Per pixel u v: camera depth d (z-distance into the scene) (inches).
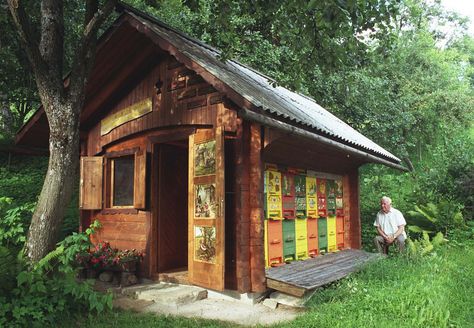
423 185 603.8
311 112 394.6
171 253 334.0
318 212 379.6
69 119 244.2
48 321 207.0
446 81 918.4
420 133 871.7
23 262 221.9
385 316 208.2
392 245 402.9
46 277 219.1
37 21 412.8
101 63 318.3
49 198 238.2
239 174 269.9
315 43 266.4
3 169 559.5
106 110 361.4
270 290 272.7
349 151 328.5
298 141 312.5
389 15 243.0
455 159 595.8
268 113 238.5
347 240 431.8
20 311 198.5
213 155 271.0
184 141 320.5
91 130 375.2
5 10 275.7
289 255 325.7
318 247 373.7
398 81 847.1
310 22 257.8
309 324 203.6
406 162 837.2
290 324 207.8
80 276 328.8
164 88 314.7
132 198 344.8
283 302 255.4
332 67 278.1
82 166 355.9
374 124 730.2
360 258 363.9
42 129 364.5
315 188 378.6
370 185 701.9
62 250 216.7
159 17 590.2
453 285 262.4
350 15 228.4
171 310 247.8
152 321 218.7
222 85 241.8
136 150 330.0
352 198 442.0
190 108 296.4
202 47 361.7
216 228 256.1
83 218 362.0
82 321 216.1
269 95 314.2
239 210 267.1
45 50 244.5
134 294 277.9
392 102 794.8
